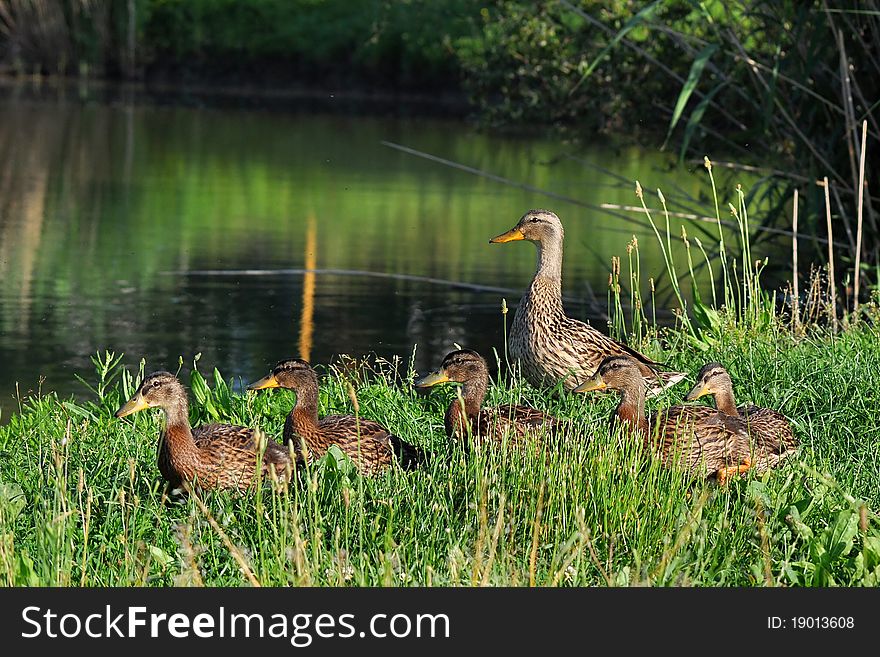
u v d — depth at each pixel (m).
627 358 10.27
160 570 7.81
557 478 8.45
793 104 18.62
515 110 24.27
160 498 9.10
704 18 19.36
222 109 51.53
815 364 11.89
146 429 10.84
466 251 24.17
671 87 22.66
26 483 9.21
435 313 19.11
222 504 8.70
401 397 11.85
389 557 7.43
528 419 10.25
